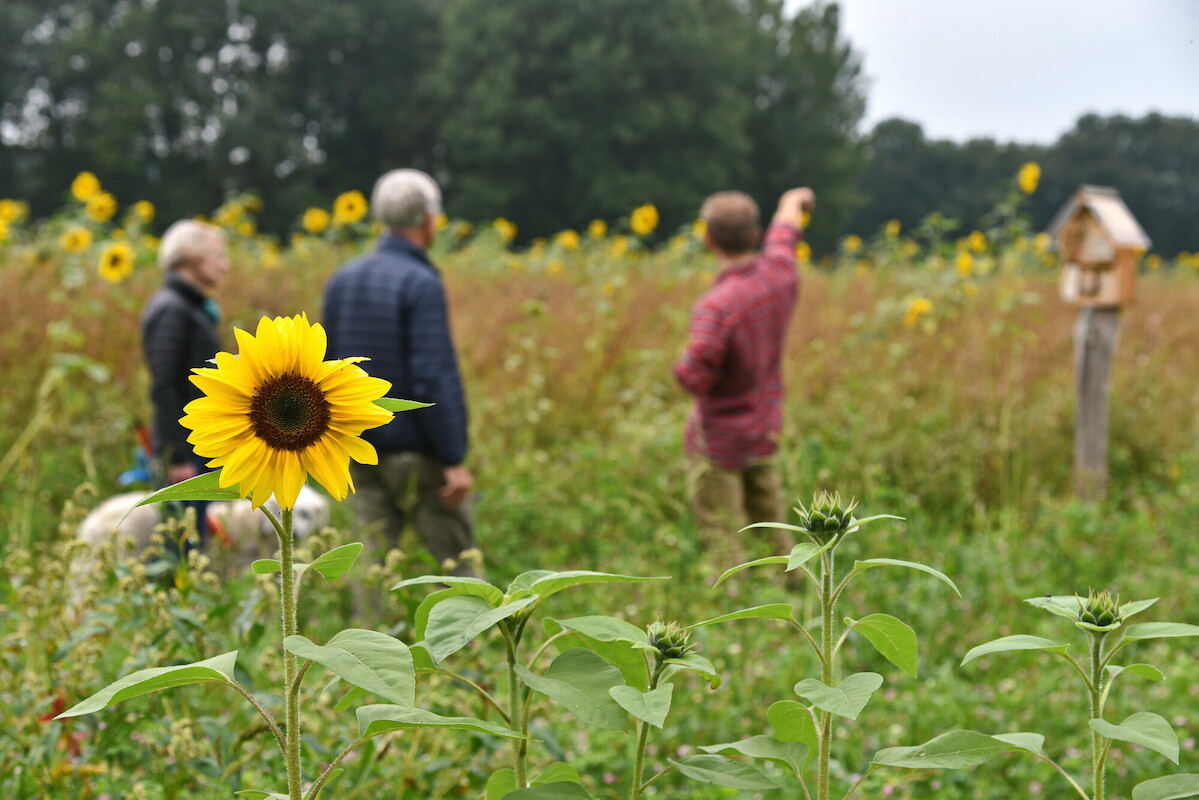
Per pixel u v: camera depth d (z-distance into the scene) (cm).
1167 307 1123
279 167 4353
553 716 266
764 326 475
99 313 678
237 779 219
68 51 4372
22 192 4381
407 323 398
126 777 240
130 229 955
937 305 818
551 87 4081
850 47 4753
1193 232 5703
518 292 1059
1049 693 356
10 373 652
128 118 4159
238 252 1132
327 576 132
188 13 4425
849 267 1384
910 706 337
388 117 4591
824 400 730
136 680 118
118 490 528
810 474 534
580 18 4091
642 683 151
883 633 145
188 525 245
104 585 246
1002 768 316
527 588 140
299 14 4503
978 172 6053
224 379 119
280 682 266
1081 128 5838
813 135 4584
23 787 229
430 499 414
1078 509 529
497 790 162
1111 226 592
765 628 391
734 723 328
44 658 258
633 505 542
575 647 159
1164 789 133
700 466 484
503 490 576
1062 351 820
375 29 4669
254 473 121
